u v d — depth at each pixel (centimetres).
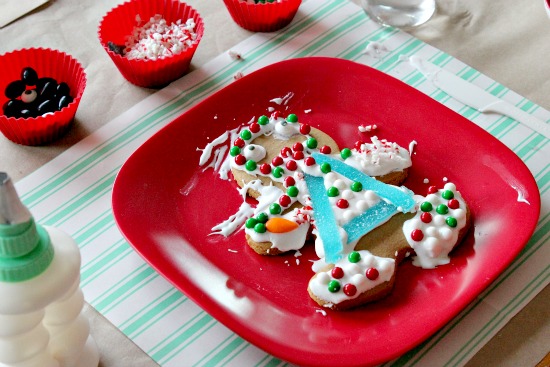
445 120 62
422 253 57
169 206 59
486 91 67
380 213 58
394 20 71
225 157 62
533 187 58
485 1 72
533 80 68
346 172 60
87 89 66
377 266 55
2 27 70
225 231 58
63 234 47
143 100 66
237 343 54
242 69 68
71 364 50
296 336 53
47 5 72
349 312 55
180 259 57
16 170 62
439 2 72
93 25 71
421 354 54
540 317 56
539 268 57
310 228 58
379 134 63
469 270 56
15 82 63
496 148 60
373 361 51
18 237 44
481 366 54
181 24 69
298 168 60
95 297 56
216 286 56
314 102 65
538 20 71
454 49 70
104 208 60
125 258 58
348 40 70
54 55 65
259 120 63
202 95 67
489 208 59
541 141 64
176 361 54
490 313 55
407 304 55
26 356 47
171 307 56
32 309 45
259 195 60
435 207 58
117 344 54
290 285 56
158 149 61
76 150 63
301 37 70
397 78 67
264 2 69
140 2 68
